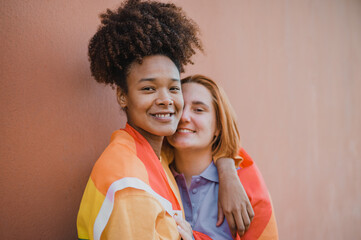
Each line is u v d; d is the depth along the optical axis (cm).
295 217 241
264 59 213
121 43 91
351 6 317
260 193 111
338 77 297
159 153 103
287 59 236
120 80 94
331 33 288
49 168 104
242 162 123
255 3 207
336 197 293
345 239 304
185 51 99
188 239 86
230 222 100
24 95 99
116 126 124
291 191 238
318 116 271
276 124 223
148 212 76
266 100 214
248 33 200
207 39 170
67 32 110
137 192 78
